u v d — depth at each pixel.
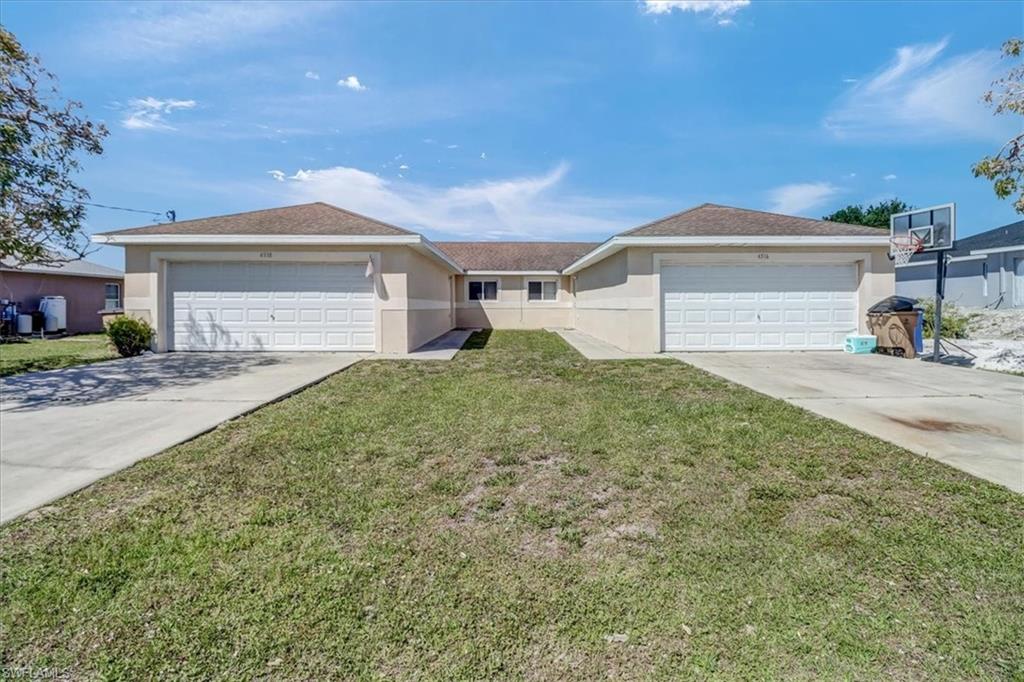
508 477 4.13
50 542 3.08
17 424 5.62
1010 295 18.31
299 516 3.45
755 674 2.08
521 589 2.66
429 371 9.43
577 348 13.65
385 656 2.18
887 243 11.62
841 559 2.92
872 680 2.04
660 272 12.14
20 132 9.52
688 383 8.02
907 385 7.73
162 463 4.39
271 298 12.23
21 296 20.22
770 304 12.17
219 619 2.40
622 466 4.35
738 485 3.95
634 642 2.27
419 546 3.09
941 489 3.82
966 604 2.52
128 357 11.42
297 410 6.28
